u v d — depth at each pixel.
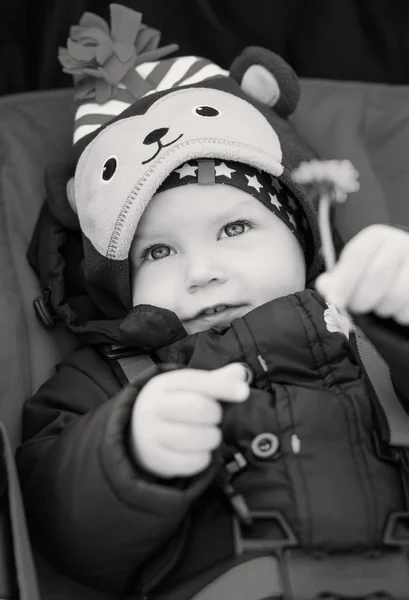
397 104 1.50
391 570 0.83
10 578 0.82
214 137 1.12
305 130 1.48
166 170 1.09
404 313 0.78
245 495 0.90
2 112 1.43
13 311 1.24
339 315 1.05
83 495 0.82
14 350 1.19
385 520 0.86
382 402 0.94
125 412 0.81
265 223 1.12
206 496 0.91
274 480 0.89
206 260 1.08
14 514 0.83
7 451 0.86
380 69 1.53
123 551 0.83
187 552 0.89
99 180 1.16
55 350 1.25
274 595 0.82
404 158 1.47
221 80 1.28
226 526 0.89
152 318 1.07
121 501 0.79
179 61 1.36
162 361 1.10
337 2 1.47
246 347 0.99
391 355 0.83
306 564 0.84
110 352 1.12
